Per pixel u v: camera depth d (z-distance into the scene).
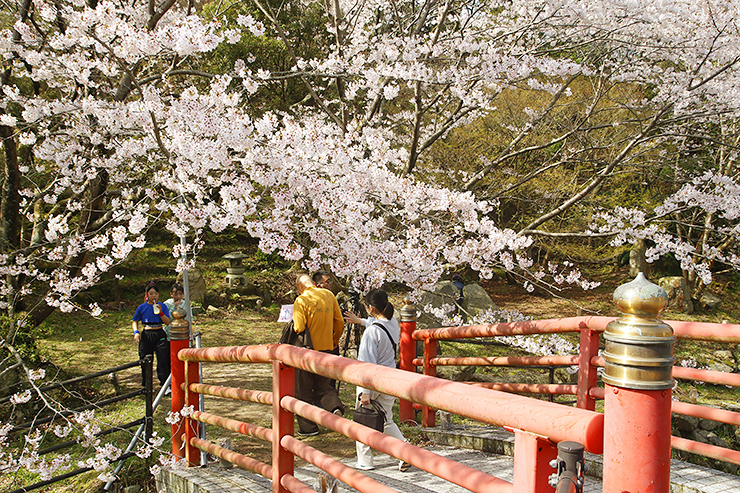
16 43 5.42
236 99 4.52
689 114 6.64
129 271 13.70
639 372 1.08
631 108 7.52
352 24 8.93
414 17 8.05
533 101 11.42
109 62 5.55
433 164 11.23
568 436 1.16
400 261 5.22
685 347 12.17
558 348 6.97
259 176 4.67
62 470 4.53
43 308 7.33
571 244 13.71
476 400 1.37
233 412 6.41
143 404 6.53
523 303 15.70
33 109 5.20
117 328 10.91
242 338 10.96
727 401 9.11
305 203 5.25
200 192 4.66
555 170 11.80
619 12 6.77
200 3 12.37
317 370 2.10
